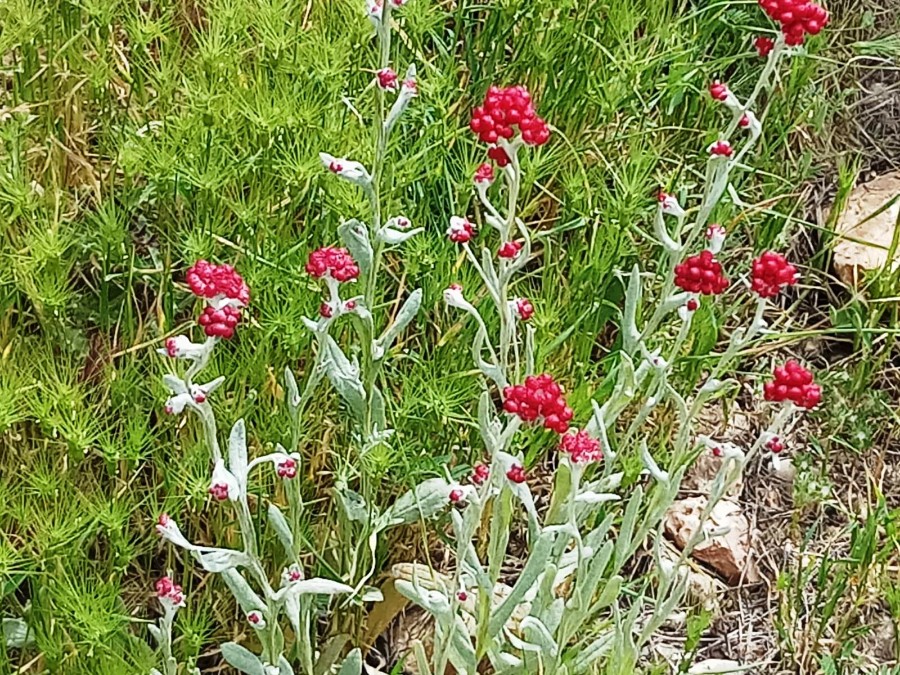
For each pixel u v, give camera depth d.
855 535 0.62
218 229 0.56
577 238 0.64
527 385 0.42
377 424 0.53
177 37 0.64
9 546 0.47
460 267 0.61
